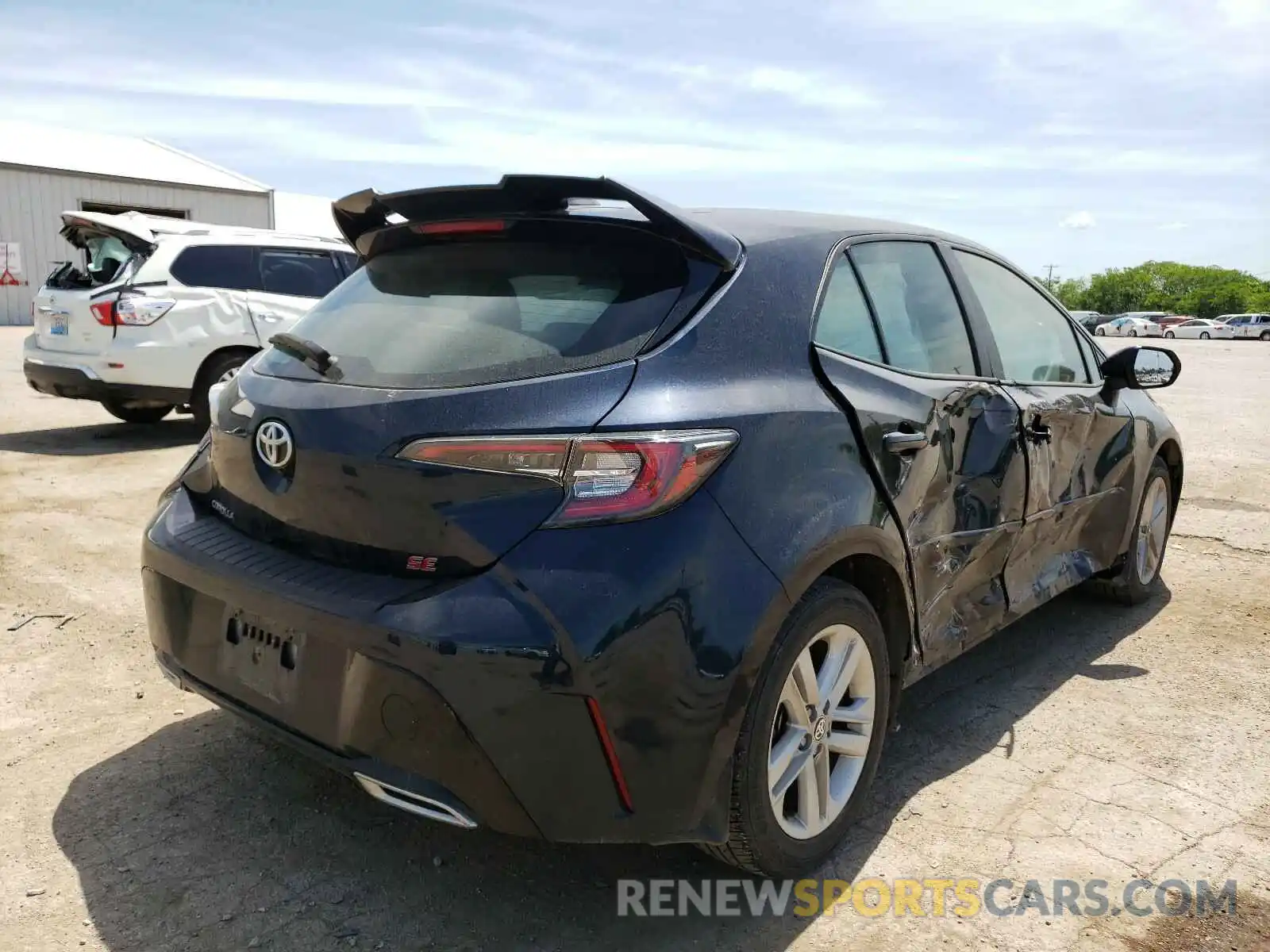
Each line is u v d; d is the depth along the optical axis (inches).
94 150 1044.5
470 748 77.8
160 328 309.3
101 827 104.4
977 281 138.1
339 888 96.1
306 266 344.5
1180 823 111.0
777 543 86.8
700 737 82.0
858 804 104.6
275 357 102.8
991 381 129.6
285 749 122.6
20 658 147.3
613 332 87.5
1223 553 221.9
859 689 103.4
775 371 94.6
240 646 93.7
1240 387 656.4
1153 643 166.7
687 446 82.2
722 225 104.7
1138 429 169.9
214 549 97.0
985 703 142.6
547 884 98.0
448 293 98.7
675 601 79.9
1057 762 125.0
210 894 94.3
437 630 77.2
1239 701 143.8
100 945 86.7
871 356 109.0
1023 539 135.9
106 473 278.2
